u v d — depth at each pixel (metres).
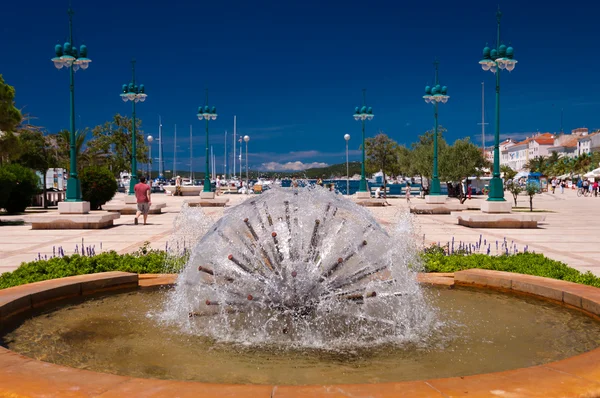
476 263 7.91
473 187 47.94
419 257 7.81
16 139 22.58
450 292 6.70
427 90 26.61
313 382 3.75
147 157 53.16
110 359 4.24
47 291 5.97
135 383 3.02
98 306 5.96
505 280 6.64
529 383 3.02
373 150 50.62
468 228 17.58
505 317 5.49
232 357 4.30
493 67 18.42
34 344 4.62
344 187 55.50
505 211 17.95
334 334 4.88
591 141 98.00
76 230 16.80
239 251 5.49
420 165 41.19
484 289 6.82
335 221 5.64
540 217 17.52
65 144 42.75
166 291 6.73
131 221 20.47
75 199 17.81
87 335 4.90
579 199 39.81
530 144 124.00
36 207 28.88
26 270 7.35
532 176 70.19
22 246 12.70
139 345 4.61
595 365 3.30
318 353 4.41
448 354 4.37
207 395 2.86
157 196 48.03
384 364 4.14
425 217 22.95
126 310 5.80
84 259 7.93
